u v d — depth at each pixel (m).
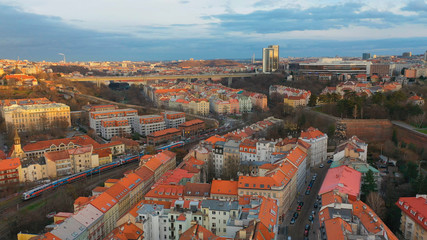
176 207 186.75
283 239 190.12
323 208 177.00
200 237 150.50
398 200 199.00
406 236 182.25
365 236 143.00
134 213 183.00
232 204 186.88
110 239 159.50
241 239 146.88
